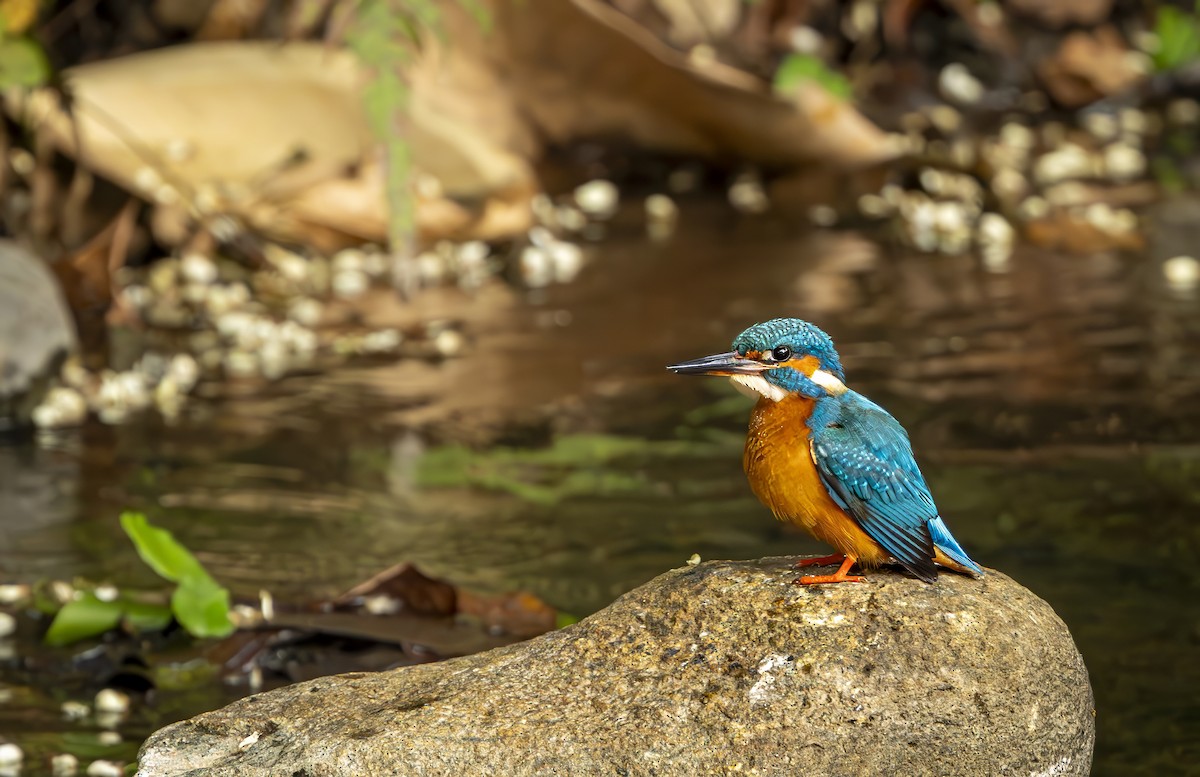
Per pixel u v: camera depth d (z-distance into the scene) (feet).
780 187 57.62
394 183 42.04
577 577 28.99
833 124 55.83
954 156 58.75
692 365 19.49
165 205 47.29
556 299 46.55
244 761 17.79
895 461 18.88
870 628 18.07
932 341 42.16
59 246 46.78
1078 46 68.13
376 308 45.91
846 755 17.13
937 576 19.12
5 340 37.83
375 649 26.21
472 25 51.96
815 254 51.06
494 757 17.21
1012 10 68.80
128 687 25.34
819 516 19.02
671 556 29.86
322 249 49.06
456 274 49.01
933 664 17.63
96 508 32.37
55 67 52.90
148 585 28.94
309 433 36.60
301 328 44.06
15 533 31.07
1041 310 44.91
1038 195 57.31
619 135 55.57
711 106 54.90
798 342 19.33
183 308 45.34
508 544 30.55
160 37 55.26
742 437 36.17
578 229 53.67
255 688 25.30
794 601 18.67
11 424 37.22
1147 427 35.83
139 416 37.83
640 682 18.06
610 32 52.29
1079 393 38.04
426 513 32.07
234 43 52.90
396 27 42.11
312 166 48.14
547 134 54.80
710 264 49.85
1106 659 25.62
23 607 28.19
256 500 32.73
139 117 47.29
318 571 29.30
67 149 46.47
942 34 68.13
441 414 37.68
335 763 17.24
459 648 26.08
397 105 41.78
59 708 24.72
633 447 35.63
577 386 39.32
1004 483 32.86
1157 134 65.16
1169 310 44.60
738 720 17.30
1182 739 23.27
